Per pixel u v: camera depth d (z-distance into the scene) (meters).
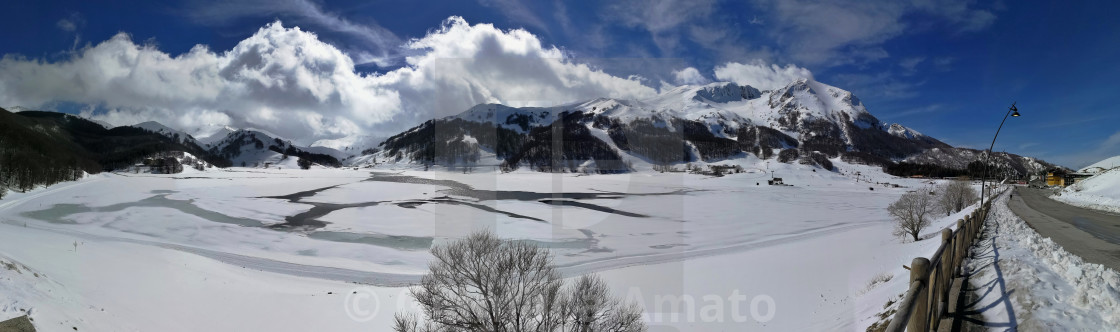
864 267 15.06
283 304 14.77
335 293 16.09
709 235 30.48
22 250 15.72
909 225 20.44
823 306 10.33
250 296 15.45
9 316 8.82
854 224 37.06
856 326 6.81
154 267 17.42
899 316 2.42
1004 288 5.39
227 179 101.25
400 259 25.33
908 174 159.38
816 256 18.70
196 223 37.22
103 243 22.12
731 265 17.14
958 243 6.95
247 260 24.12
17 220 37.34
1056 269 6.23
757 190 75.38
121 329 11.09
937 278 4.43
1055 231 18.62
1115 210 32.28
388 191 68.31
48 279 12.21
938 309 4.71
